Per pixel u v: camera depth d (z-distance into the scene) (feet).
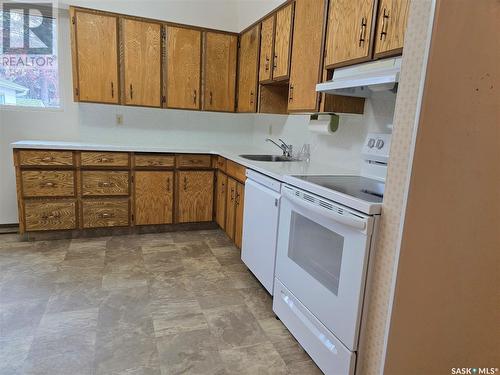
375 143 6.30
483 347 4.55
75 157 9.41
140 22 10.19
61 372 4.77
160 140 12.01
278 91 10.26
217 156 10.98
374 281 4.20
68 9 10.00
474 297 4.34
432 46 3.39
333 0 6.34
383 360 4.04
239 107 11.60
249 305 6.87
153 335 5.72
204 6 11.30
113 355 5.18
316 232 5.14
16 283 7.22
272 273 6.65
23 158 8.97
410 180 3.64
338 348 4.59
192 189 10.98
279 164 7.95
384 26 5.13
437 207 3.84
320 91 6.37
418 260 3.89
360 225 4.11
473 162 3.88
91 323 5.96
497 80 3.80
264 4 9.88
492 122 3.88
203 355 5.30
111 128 11.28
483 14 3.55
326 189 4.86
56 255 8.75
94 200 9.87
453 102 3.63
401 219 3.76
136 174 10.18
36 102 10.42
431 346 4.27
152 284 7.51
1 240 9.54
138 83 10.46
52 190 9.37
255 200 7.47
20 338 5.45
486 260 4.26
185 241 10.33
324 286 4.92
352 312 4.33
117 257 8.86
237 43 11.53
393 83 4.78
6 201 10.34
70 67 10.44
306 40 7.32
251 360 5.25
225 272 8.31
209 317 6.36
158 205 10.64
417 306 4.03
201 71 11.21
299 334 5.56
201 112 12.39
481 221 4.10
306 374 5.02
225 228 10.28
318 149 8.64
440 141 3.67
